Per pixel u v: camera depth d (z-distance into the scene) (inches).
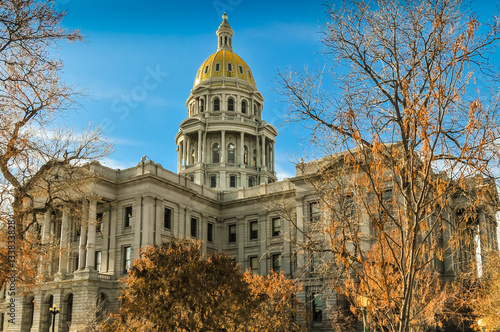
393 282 711.1
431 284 1220.5
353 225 732.0
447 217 1391.5
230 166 4163.4
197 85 4534.9
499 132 557.9
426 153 576.7
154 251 1178.0
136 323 1178.0
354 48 643.5
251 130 4306.1
